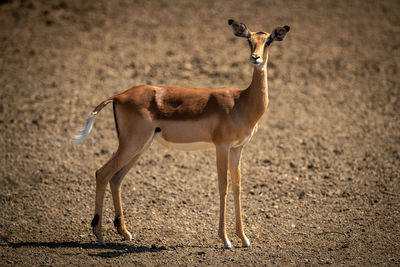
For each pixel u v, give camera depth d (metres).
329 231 22.94
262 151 32.75
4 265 18.89
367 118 37.09
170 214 25.00
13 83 41.12
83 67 44.91
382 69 45.56
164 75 43.75
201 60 47.09
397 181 27.94
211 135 20.72
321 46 50.69
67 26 53.31
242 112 20.58
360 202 25.88
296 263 19.67
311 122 36.78
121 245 21.45
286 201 26.44
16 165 29.58
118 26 54.06
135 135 20.55
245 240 21.45
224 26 55.00
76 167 29.88
